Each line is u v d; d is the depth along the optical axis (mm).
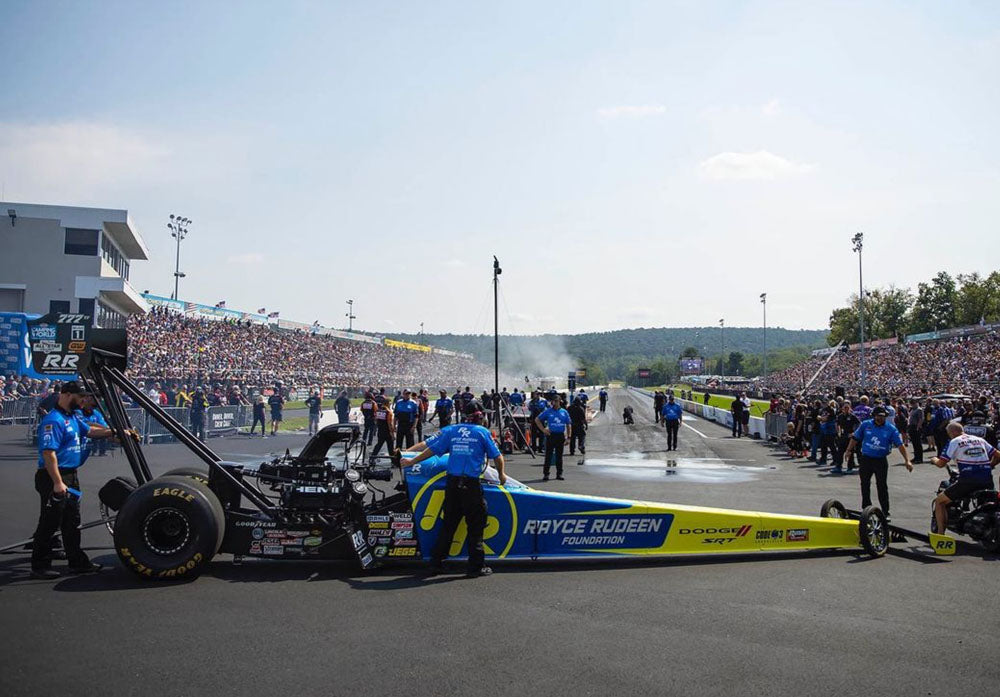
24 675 4613
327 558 7355
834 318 124812
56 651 5023
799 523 8383
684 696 4473
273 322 57781
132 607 6027
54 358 16422
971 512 9039
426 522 7496
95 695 4348
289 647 5176
